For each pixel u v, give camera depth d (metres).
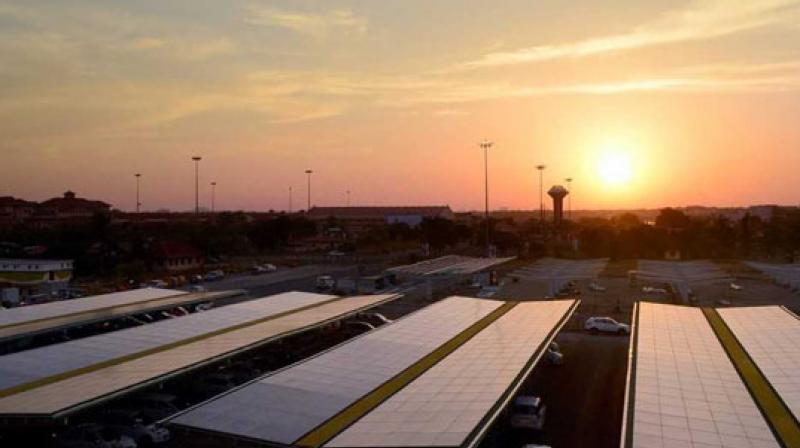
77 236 101.75
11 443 23.91
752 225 139.12
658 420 18.95
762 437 17.84
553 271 68.19
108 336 31.98
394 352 28.22
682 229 119.56
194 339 31.67
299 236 144.00
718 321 33.91
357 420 19.56
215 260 107.19
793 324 33.12
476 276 77.56
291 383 23.17
